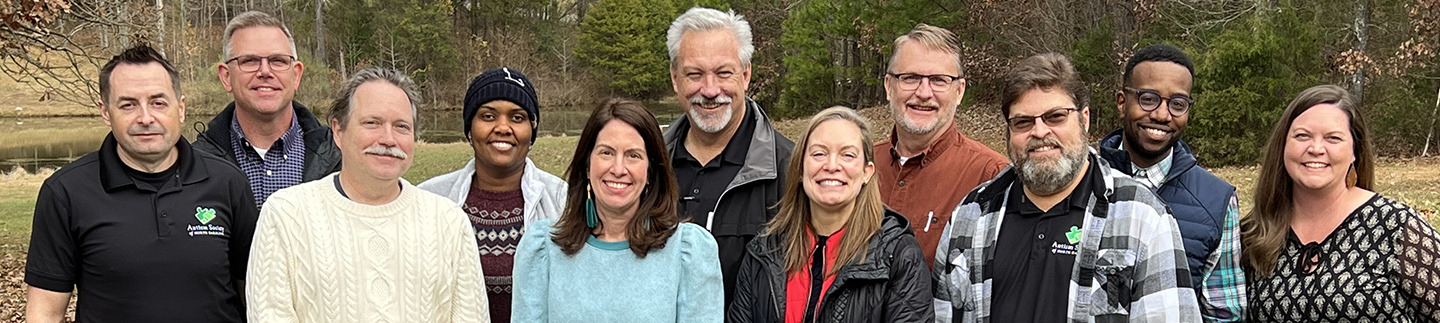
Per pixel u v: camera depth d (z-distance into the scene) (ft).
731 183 11.54
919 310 9.39
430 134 95.91
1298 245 10.00
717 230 11.53
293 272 8.55
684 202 11.88
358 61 160.86
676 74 11.94
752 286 10.20
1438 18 49.26
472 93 11.00
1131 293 9.12
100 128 86.99
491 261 10.91
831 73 94.94
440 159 61.21
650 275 9.61
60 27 30.07
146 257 9.39
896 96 12.21
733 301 10.39
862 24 85.25
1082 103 9.58
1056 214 9.59
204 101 104.47
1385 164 53.78
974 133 74.18
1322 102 9.77
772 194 11.50
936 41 11.99
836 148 9.59
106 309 9.39
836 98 100.53
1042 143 9.41
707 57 11.46
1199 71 56.70
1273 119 54.75
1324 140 9.58
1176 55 11.01
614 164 9.34
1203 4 59.82
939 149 12.13
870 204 9.80
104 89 9.41
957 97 12.23
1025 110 9.50
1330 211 9.82
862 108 97.81
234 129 12.54
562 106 163.43
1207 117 55.98
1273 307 9.98
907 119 12.07
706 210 11.73
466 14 181.68
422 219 9.16
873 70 96.27
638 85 168.35
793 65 95.81
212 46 124.67
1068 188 9.64
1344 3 58.90
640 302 9.50
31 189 46.11
